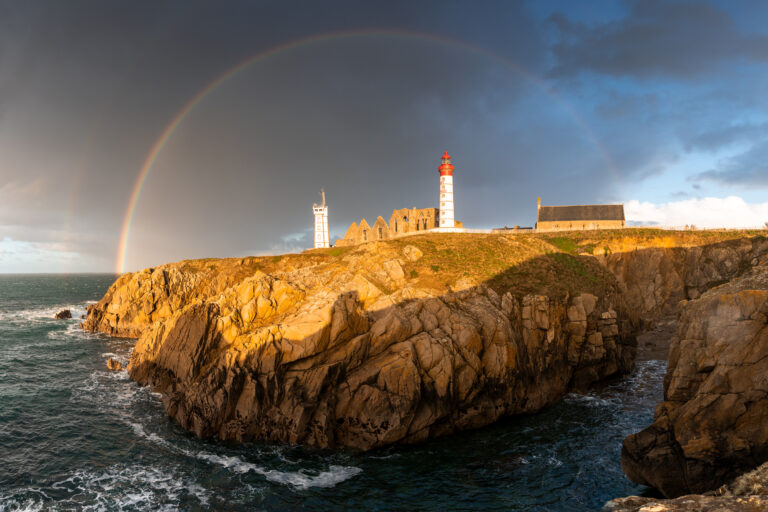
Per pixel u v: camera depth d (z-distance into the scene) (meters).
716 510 16.97
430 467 35.53
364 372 41.47
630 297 75.19
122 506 29.94
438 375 41.53
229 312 49.16
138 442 38.91
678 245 78.12
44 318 109.75
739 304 28.62
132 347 75.25
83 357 68.00
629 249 77.62
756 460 25.44
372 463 36.16
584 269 70.00
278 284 51.22
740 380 27.05
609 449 38.28
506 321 48.59
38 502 30.19
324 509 29.95
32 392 50.94
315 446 38.69
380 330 44.25
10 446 37.97
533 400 47.03
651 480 29.45
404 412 39.19
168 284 88.44
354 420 39.59
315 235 127.44
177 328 50.25
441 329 45.66
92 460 35.94
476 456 37.44
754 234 80.50
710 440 26.95
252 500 30.83
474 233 88.12
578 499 30.84
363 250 71.19
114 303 89.75
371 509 29.95
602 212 96.62
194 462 35.72
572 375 53.31
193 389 41.97
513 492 31.86
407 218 101.75
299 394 40.09
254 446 38.47
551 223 97.31
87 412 45.25
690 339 31.02
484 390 44.41
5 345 75.94
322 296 49.12
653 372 58.41
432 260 67.00
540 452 37.97
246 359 41.41
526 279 62.50
